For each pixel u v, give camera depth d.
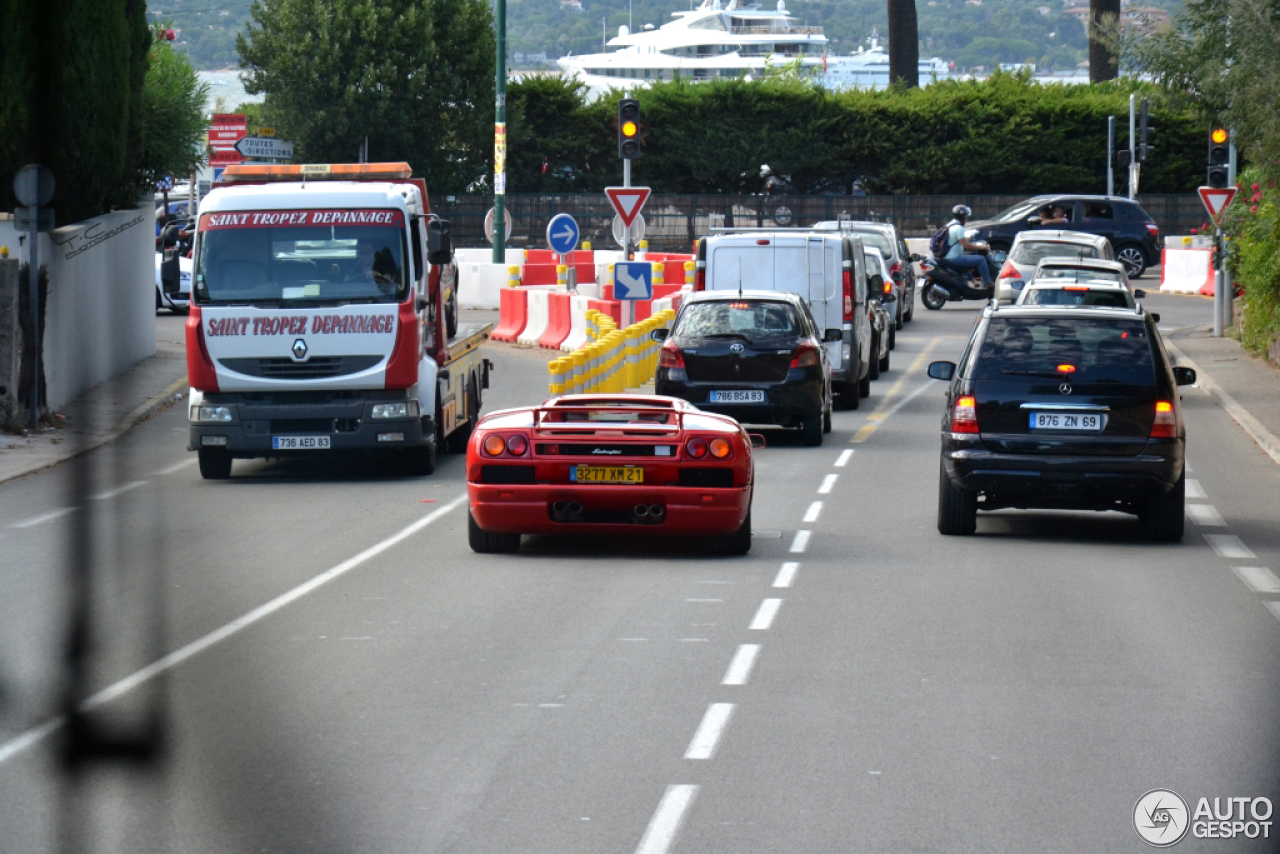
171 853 12.59
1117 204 106.06
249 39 126.00
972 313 88.62
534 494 26.03
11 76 47.47
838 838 12.93
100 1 50.06
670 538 28.75
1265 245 61.31
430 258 36.34
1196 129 134.50
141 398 49.97
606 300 67.75
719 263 49.41
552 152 133.00
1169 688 17.86
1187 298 94.69
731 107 134.12
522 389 53.47
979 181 135.75
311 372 35.69
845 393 50.19
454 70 126.31
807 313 43.59
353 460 40.91
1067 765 14.95
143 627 21.11
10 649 19.86
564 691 17.67
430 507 32.47
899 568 25.56
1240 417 47.16
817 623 21.33
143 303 60.12
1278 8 52.75
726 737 15.87
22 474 36.75
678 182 135.75
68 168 50.41
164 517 31.11
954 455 27.83
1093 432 27.36
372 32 121.50
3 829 13.19
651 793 14.08
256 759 15.12
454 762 14.99
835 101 135.12
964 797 13.99
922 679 18.23
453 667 18.78
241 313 35.59
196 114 62.38
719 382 41.06
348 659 19.20
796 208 134.12
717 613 21.98
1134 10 65.94
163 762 14.97
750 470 26.67
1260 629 21.03
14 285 41.78
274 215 36.09
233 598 23.06
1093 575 25.02
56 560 26.45
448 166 128.75
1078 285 46.78
